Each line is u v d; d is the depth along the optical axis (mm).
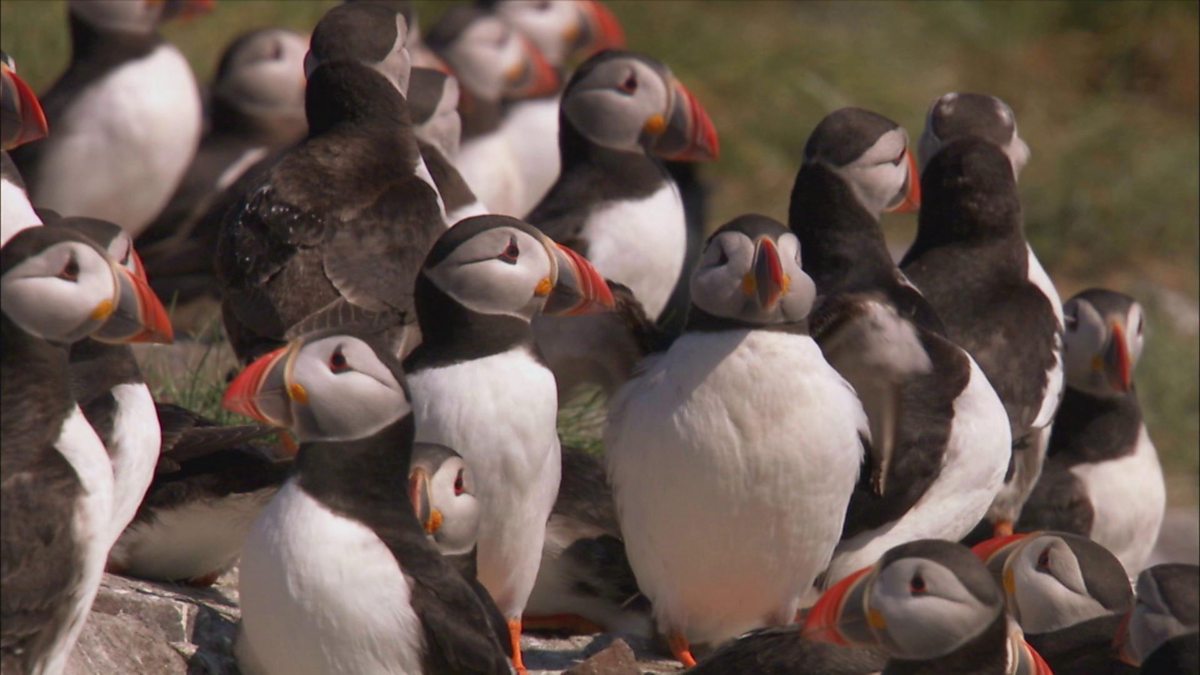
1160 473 15695
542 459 10867
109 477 9148
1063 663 11547
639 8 28031
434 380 10773
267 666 9711
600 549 12062
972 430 12305
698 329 11164
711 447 10984
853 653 10336
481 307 10828
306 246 12609
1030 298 13844
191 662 10469
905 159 13164
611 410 11516
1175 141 29234
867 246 13016
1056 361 13742
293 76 19141
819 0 30844
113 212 17719
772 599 11555
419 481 10250
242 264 12648
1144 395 23141
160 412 11516
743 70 27781
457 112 15742
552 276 10938
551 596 12172
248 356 12500
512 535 10906
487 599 10359
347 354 9648
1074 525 15219
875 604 9930
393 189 13039
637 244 15141
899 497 12164
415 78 15484
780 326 11055
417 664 9484
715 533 11195
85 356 10148
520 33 20984
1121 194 27484
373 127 13367
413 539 9680
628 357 12992
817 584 12242
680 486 11125
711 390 10984
